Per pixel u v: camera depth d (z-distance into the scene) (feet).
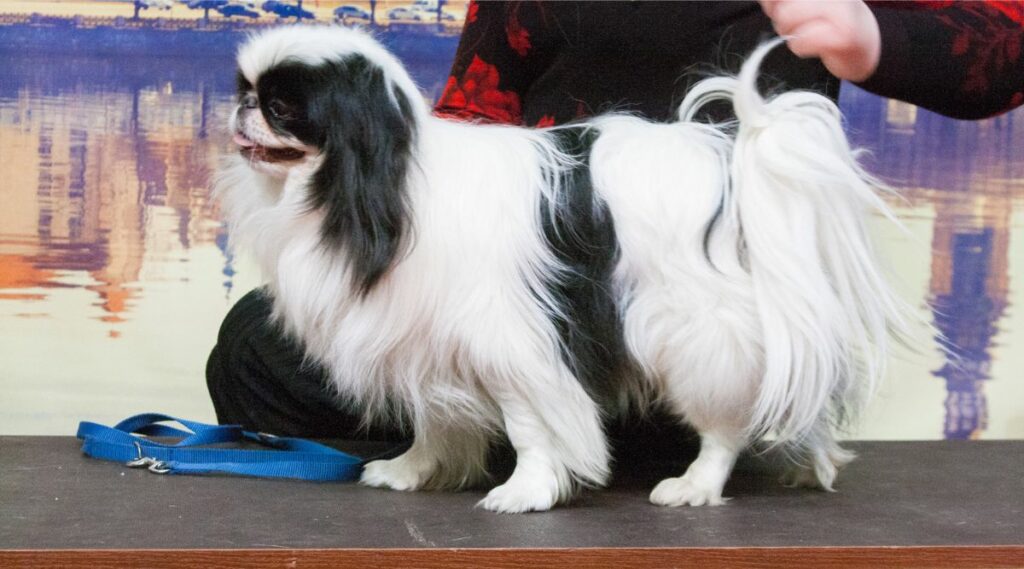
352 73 4.45
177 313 8.88
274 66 4.44
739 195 4.66
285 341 6.75
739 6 6.41
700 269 4.59
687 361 4.63
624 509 4.74
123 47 8.62
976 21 5.12
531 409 4.69
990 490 5.31
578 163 4.87
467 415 4.84
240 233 4.98
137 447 5.67
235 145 4.81
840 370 4.71
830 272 4.71
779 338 4.53
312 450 6.02
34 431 8.88
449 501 4.88
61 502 4.72
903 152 8.80
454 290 4.51
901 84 4.96
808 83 6.18
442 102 7.11
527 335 4.56
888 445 6.73
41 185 8.68
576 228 4.70
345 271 4.54
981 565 4.06
